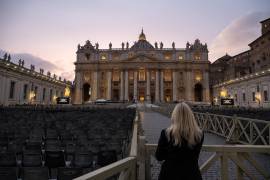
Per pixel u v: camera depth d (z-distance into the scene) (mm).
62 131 10492
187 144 2848
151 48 88312
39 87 61812
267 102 44688
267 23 52844
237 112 22656
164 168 2924
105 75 87625
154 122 19328
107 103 63312
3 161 5723
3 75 45344
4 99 45531
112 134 9766
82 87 87062
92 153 6574
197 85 87312
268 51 49906
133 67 85312
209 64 84938
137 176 3906
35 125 12648
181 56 87250
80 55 88750
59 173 4766
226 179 3941
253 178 3971
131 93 86062
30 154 5941
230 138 10219
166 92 86812
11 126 12156
